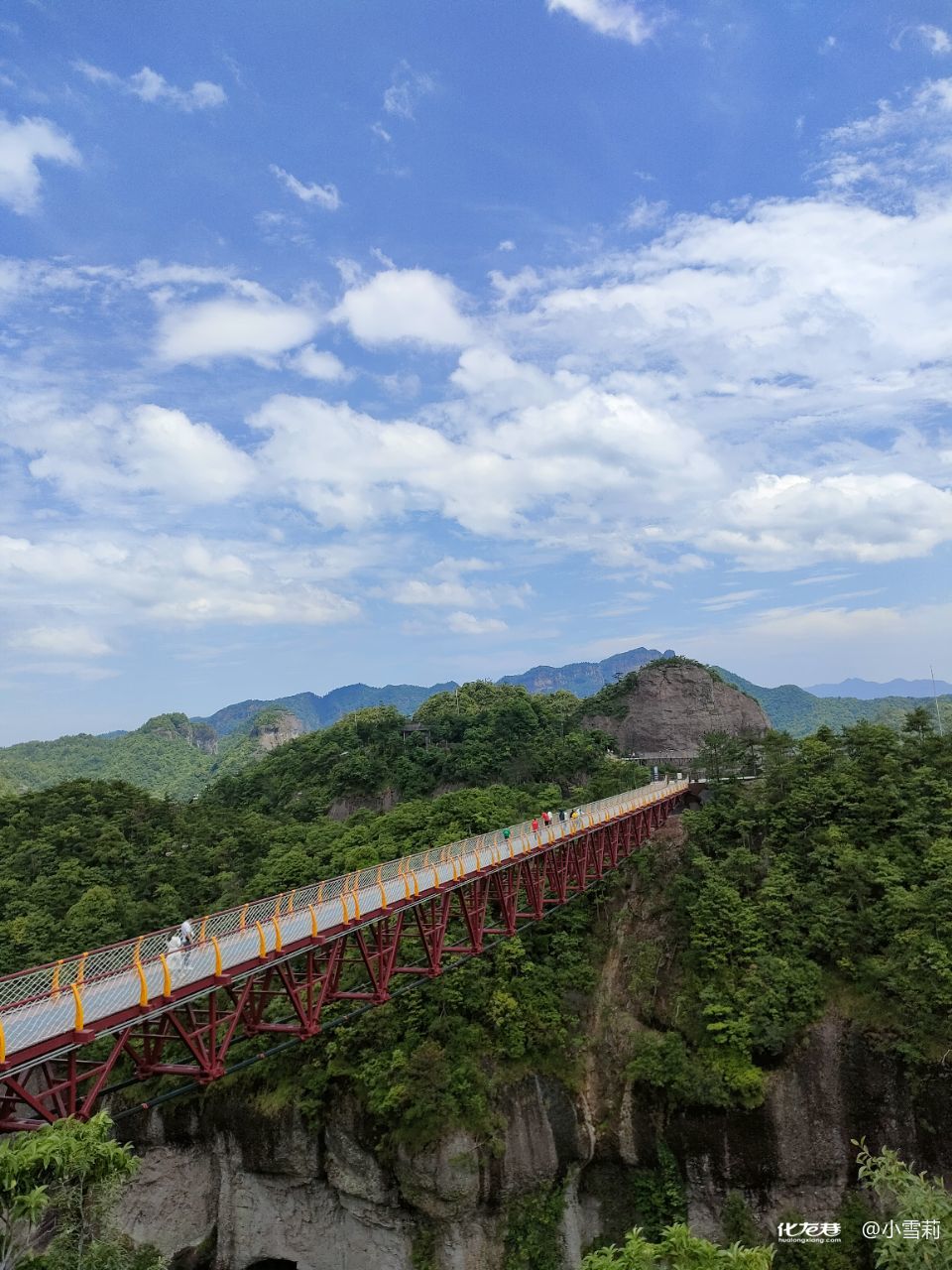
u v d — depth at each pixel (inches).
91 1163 597.3
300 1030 1259.2
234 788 4571.9
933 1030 1705.2
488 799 3014.3
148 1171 1988.2
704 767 3164.4
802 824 2278.5
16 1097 900.6
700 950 2032.5
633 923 2281.0
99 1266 634.8
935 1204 704.4
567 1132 1854.1
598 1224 1851.6
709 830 2410.2
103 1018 964.0
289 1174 1894.7
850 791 2269.9
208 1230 1963.6
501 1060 1886.1
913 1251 681.6
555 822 2075.5
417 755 4153.5
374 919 1355.8
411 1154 1729.8
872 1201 1678.2
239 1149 1942.7
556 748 3966.5
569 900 2066.9
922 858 2018.9
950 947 1753.2
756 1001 1852.9
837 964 1881.2
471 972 1985.7
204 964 1092.5
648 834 2551.7
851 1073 1753.2
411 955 1993.1
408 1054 1845.5
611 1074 1941.4
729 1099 1763.0
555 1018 1956.2
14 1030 869.8
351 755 4269.2
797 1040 1812.3
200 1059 1101.7
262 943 1163.3
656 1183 1813.5
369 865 2581.2
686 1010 1952.5
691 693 4566.9
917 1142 1669.5
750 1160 1742.1
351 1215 1841.8
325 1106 1865.2
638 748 4453.7
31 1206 542.6
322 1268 1855.3
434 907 1604.3
